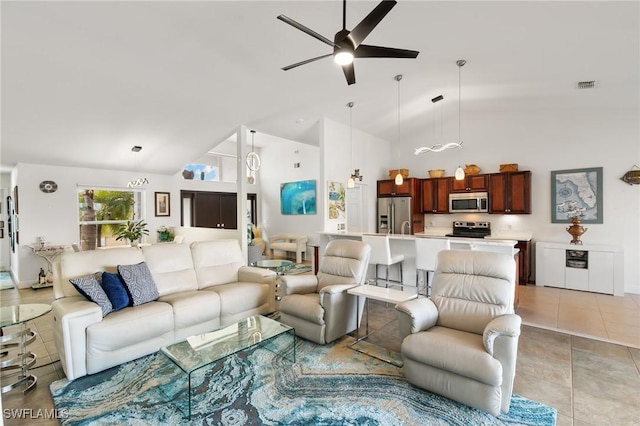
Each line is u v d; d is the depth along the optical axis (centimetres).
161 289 351
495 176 617
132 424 212
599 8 271
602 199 534
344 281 357
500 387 212
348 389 248
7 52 304
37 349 316
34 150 510
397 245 470
